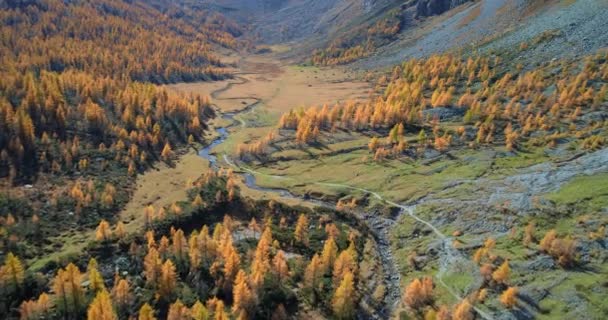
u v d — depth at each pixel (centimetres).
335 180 14225
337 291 7981
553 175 11119
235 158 16938
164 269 8331
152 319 7212
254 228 11056
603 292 7169
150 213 11138
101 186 13462
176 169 15738
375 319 8100
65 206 12081
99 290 8206
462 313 7169
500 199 10675
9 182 12900
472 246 9338
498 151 13938
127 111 17688
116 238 10400
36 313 7675
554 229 8975
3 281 8244
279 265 8725
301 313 8131
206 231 9550
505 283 7994
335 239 10381
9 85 17212
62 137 15712
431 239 10162
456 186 12238
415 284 8212
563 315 7056
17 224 10831
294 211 12062
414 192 12494
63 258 9588
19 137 14300
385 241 10762
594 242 8200
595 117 14325
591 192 9656
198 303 7406
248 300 7912
